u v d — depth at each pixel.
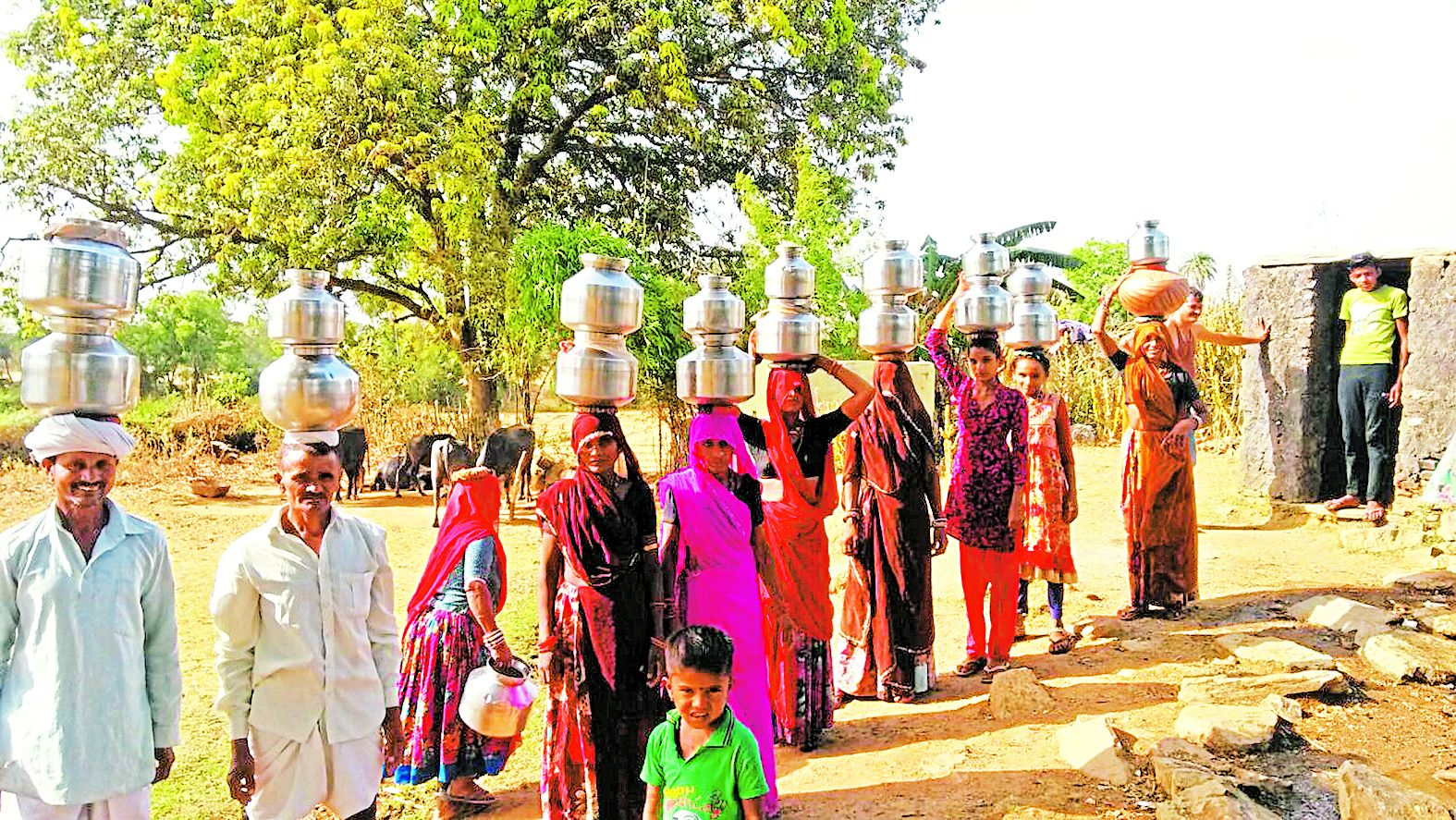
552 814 4.15
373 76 15.81
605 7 18.02
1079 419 17.83
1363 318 8.85
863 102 20.80
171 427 22.11
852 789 4.55
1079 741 4.73
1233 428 14.41
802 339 4.81
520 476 14.59
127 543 3.41
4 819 3.29
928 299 19.62
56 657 3.24
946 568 9.15
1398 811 3.80
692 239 22.09
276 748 3.59
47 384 3.25
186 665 7.53
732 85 20.50
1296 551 8.29
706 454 4.37
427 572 4.74
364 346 23.19
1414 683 5.40
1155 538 6.64
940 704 5.59
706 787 3.29
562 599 4.07
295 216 15.75
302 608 3.60
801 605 4.97
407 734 4.68
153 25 19.84
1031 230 20.77
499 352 17.22
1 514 15.05
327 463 3.64
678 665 3.24
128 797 3.38
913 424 5.58
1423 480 8.73
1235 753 4.56
